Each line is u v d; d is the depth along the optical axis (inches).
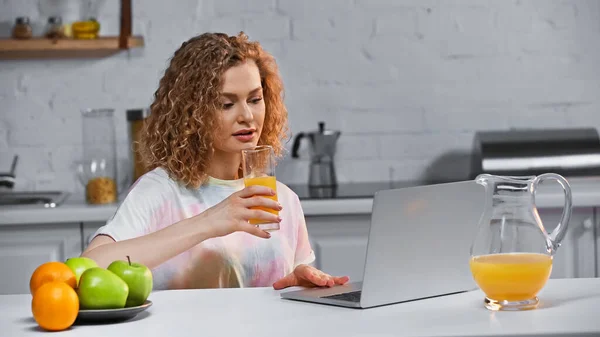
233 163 87.4
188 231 70.5
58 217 127.2
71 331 57.4
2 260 127.4
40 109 149.5
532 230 61.7
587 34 152.4
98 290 58.8
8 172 149.2
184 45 87.0
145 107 150.7
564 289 67.0
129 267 61.9
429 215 64.9
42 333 56.9
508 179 62.3
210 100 83.7
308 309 62.4
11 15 146.9
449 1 151.9
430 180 152.9
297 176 152.9
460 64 152.6
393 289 63.5
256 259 85.5
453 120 153.3
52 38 142.9
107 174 134.4
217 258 84.3
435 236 65.7
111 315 58.8
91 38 143.8
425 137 153.3
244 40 87.5
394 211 62.2
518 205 62.1
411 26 151.9
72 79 149.6
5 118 149.0
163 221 84.4
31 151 149.8
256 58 87.9
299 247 90.7
